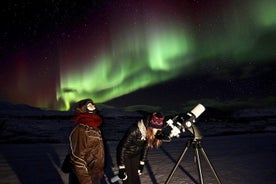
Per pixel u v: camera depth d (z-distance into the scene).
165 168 6.19
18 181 5.22
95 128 3.28
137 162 3.85
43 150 8.71
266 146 9.51
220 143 10.38
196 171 5.91
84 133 3.18
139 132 3.66
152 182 5.14
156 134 3.66
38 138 11.09
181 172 5.83
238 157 7.49
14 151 8.52
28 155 7.82
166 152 8.33
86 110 3.34
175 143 10.27
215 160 7.10
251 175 5.62
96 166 3.30
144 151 3.92
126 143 3.69
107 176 5.55
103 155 3.34
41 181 5.23
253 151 8.47
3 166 6.40
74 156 3.16
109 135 12.38
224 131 14.30
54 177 5.49
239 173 5.77
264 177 5.47
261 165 6.50
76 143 3.18
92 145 3.22
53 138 11.30
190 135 12.48
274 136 12.84
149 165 6.50
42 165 6.54
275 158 7.33
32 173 5.80
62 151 8.52
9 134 11.45
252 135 13.40
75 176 3.41
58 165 6.55
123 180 3.81
